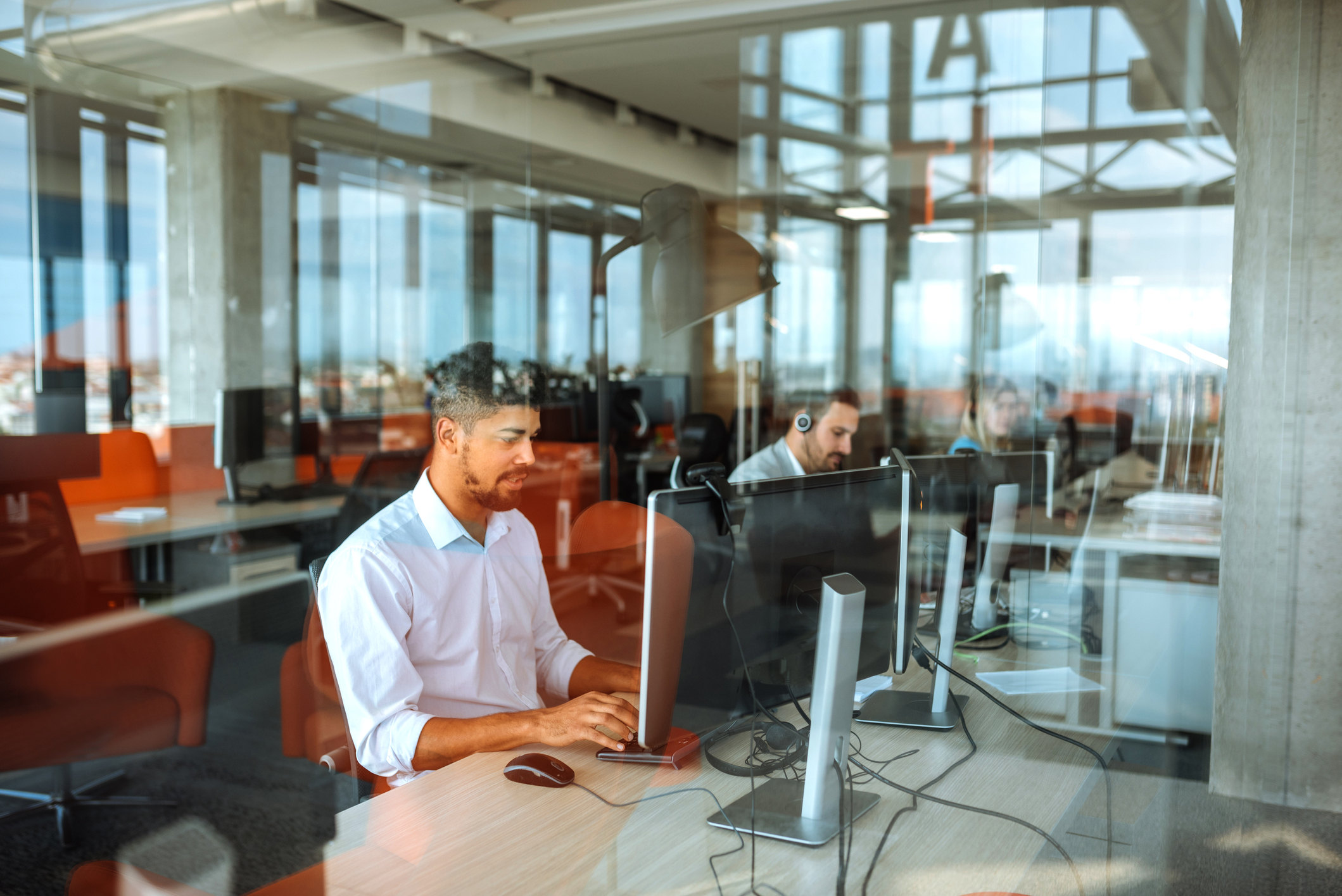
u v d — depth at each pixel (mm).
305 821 1128
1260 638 1996
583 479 2531
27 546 1795
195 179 4066
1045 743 1068
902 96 4500
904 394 4621
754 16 4457
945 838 812
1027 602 1755
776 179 4738
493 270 5383
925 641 1176
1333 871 1625
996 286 4422
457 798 852
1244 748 1996
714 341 5109
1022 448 2590
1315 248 1923
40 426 2820
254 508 2639
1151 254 2725
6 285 3152
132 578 2027
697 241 1691
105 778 1343
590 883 711
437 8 4605
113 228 3611
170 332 3793
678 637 853
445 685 1123
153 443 2766
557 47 4930
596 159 5703
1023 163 4348
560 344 5676
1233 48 2223
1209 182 2426
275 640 1986
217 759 1380
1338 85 1890
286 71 4387
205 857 1178
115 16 3588
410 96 4938
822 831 807
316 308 4605
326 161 4715
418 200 5129
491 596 1182
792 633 947
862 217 4633
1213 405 2326
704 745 938
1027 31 4051
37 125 3381
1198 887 1508
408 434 4402
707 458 3936
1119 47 2887
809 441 2090
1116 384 2697
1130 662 1831
